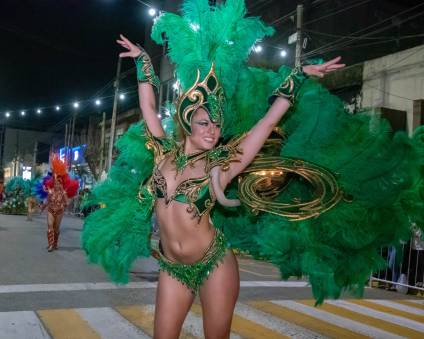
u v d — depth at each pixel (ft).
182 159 8.21
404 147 8.17
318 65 7.93
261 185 8.98
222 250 8.25
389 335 16.11
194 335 14.76
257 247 9.86
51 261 29.45
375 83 43.96
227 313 8.16
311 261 8.64
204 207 7.99
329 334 15.74
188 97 8.14
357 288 8.68
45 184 35.29
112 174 10.13
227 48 9.12
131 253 9.84
